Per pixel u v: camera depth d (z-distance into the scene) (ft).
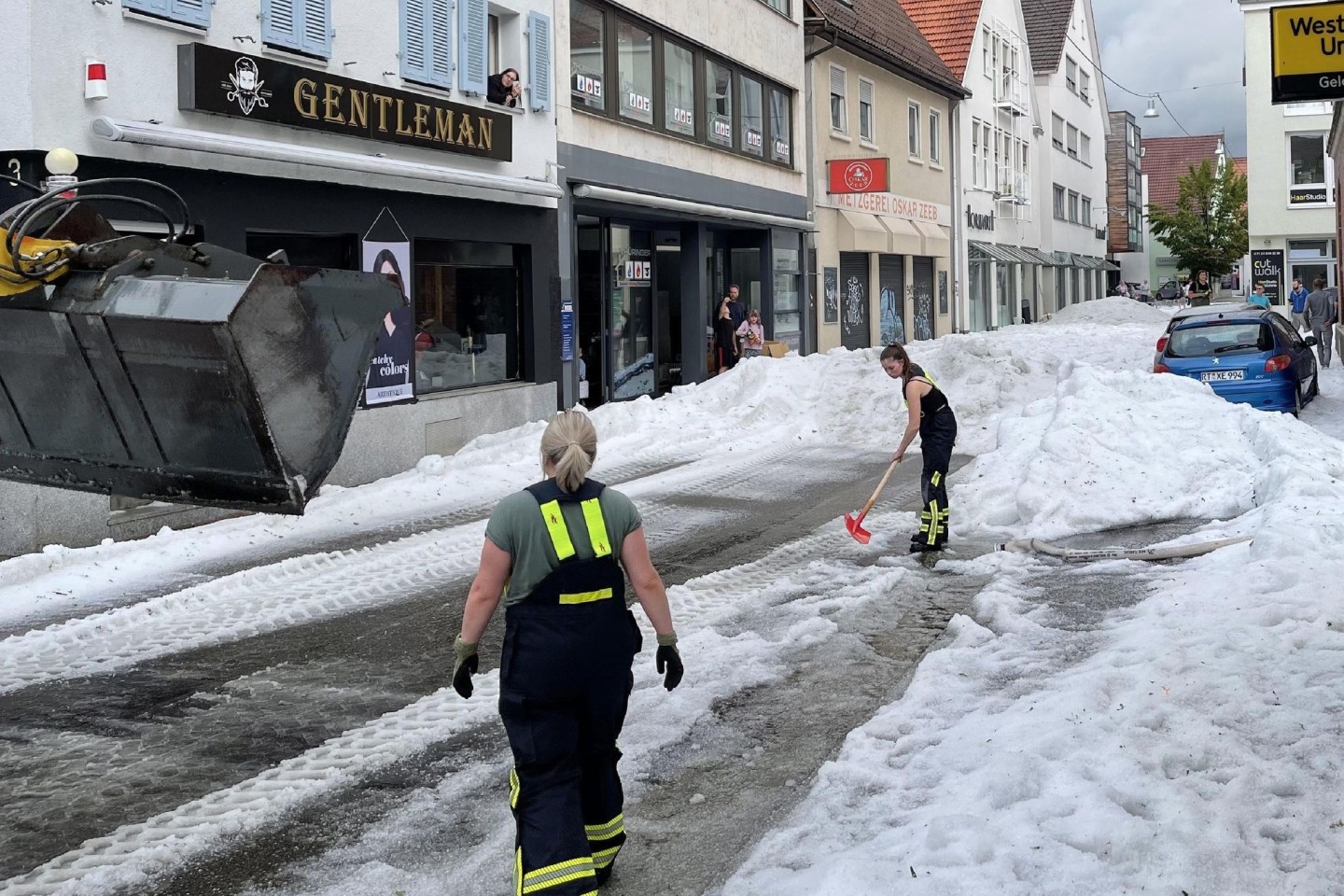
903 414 62.44
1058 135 196.75
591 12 68.28
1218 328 59.77
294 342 18.83
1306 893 13.37
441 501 44.04
